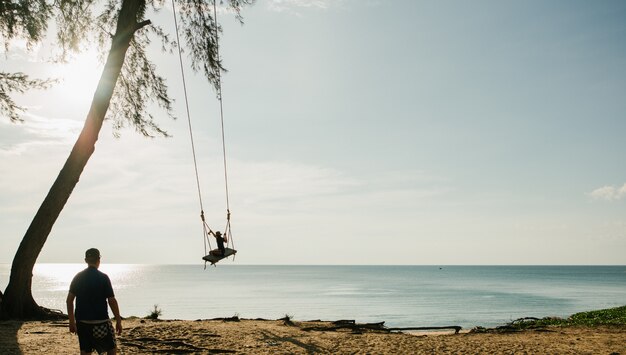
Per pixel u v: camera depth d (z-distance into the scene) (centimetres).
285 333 1380
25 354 999
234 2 1844
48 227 1738
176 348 1112
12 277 1686
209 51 1853
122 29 1802
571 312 5931
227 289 13138
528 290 11819
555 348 1202
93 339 688
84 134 1773
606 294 9850
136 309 6831
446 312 6281
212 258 1792
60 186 1744
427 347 1202
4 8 1694
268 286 15150
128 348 1095
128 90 1981
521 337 1427
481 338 1390
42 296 10650
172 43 1897
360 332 1484
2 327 1396
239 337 1280
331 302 8269
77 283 703
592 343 1294
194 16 1869
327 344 1218
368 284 16425
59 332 1316
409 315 5891
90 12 1864
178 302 8281
